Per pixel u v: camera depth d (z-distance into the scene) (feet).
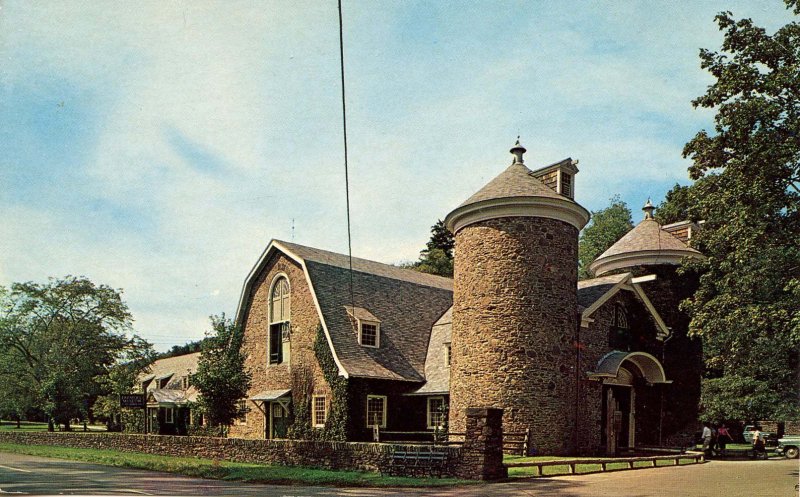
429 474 61.52
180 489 55.06
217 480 64.23
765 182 78.02
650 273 108.78
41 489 54.80
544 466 66.64
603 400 95.50
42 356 189.37
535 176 100.73
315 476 62.23
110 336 195.93
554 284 86.38
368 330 102.78
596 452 88.38
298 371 103.45
